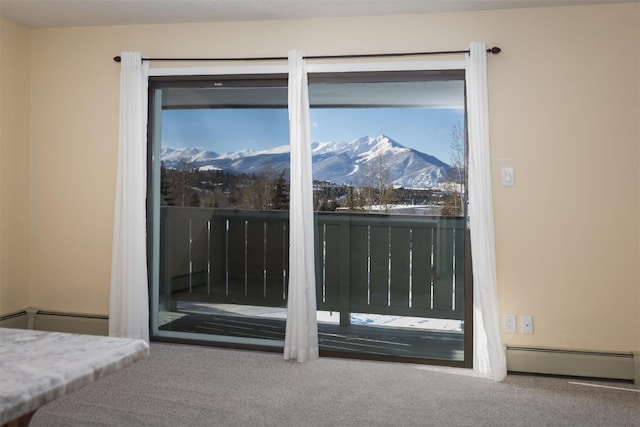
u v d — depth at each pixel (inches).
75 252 159.6
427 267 141.4
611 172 128.4
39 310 161.2
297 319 140.3
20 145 158.9
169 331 157.2
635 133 127.3
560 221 130.7
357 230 145.6
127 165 148.9
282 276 149.5
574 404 111.3
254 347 149.9
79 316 157.9
